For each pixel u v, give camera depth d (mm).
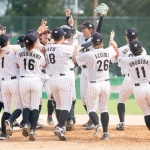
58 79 34000
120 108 39031
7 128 33500
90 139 34719
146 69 33344
